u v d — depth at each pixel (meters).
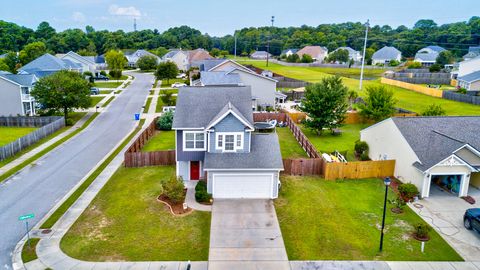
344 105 44.00
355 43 161.25
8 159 35.19
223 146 27.48
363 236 22.05
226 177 26.42
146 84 86.25
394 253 20.39
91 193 27.42
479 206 25.95
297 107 53.44
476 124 31.66
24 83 54.56
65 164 33.97
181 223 23.17
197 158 29.11
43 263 19.00
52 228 22.41
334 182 29.97
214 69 66.44
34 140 40.75
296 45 166.50
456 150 26.66
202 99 30.56
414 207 25.84
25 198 26.67
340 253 20.34
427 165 26.70
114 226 22.72
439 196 27.59
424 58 122.56
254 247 20.58
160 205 25.47
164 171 31.75
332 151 38.44
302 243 21.27
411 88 76.19
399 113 50.72
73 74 57.38
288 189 28.39
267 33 191.25
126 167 32.84
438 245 21.20
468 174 26.91
